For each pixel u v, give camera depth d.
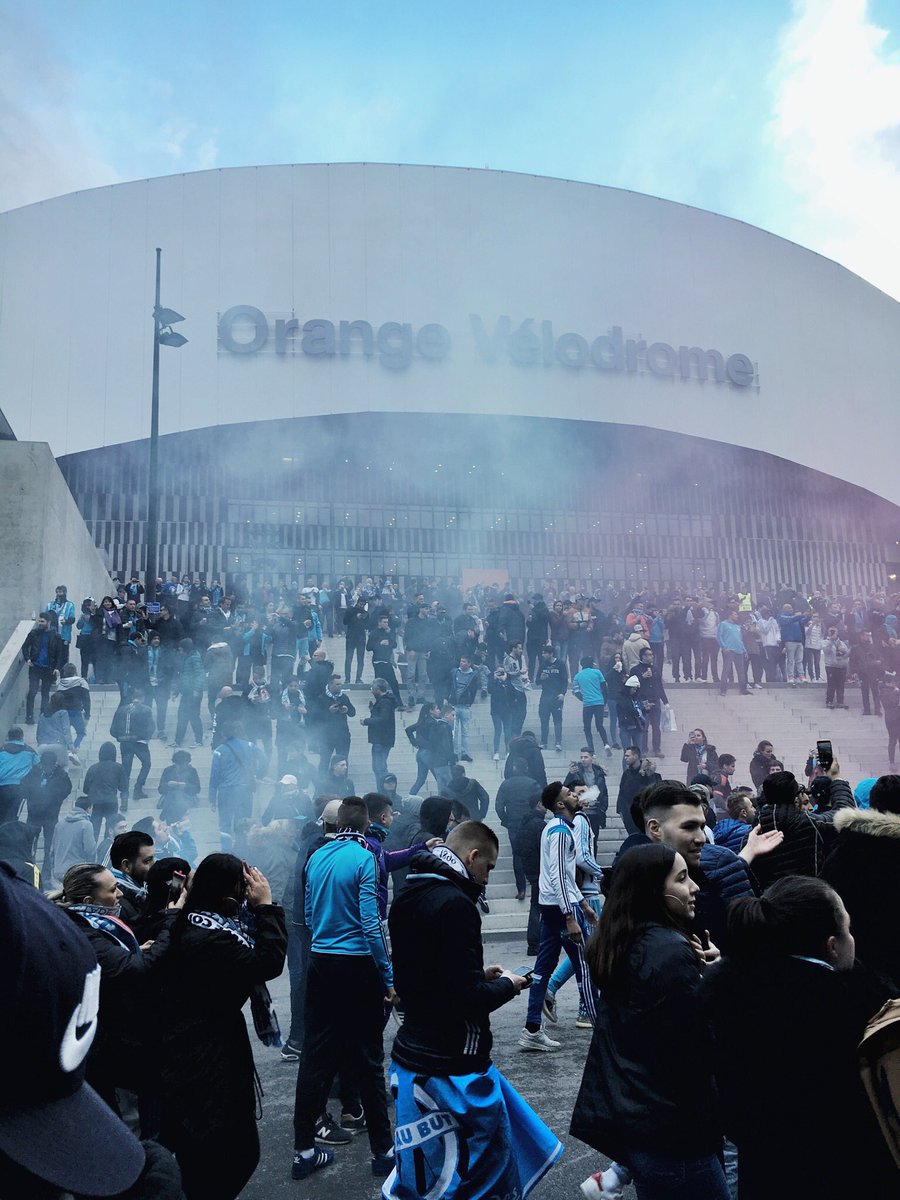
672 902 3.09
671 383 37.22
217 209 35.22
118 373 33.91
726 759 12.69
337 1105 5.62
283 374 34.56
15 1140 1.08
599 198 37.59
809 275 40.44
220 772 11.22
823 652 20.33
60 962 1.15
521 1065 5.96
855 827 3.68
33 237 34.38
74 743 13.65
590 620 19.31
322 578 36.06
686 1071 2.80
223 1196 3.51
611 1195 3.41
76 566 20.59
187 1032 3.53
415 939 3.52
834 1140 2.49
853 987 2.59
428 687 17.83
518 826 10.78
